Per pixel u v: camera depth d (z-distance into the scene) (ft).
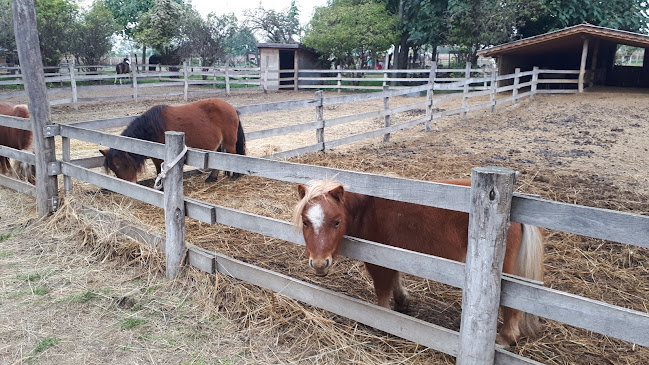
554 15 72.90
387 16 80.64
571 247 14.82
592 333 10.37
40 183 16.93
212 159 12.01
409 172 23.82
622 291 12.14
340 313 10.05
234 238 15.43
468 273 7.82
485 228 7.45
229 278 12.10
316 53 89.56
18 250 14.64
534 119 43.68
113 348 9.86
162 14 87.15
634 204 18.51
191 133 20.71
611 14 74.08
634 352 9.69
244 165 11.39
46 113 16.61
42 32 76.02
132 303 11.64
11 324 10.64
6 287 12.28
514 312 9.64
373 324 9.57
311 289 10.42
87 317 11.02
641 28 78.54
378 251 9.30
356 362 9.23
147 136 19.45
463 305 8.05
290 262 13.89
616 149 29.71
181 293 12.03
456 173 23.61
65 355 9.60
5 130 21.85
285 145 32.50
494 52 67.62
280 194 20.34
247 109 24.58
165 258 13.26
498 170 7.41
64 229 16.02
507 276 8.13
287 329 10.45
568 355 9.57
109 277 12.95
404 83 87.10
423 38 79.87
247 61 141.28
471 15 72.54
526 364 7.68
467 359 8.09
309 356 9.51
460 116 46.98
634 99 53.36
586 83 66.39
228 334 10.34
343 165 25.43
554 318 7.34
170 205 12.28
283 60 86.38
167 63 93.97
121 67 84.69
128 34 104.22
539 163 26.09
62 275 13.00
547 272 13.21
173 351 9.77
